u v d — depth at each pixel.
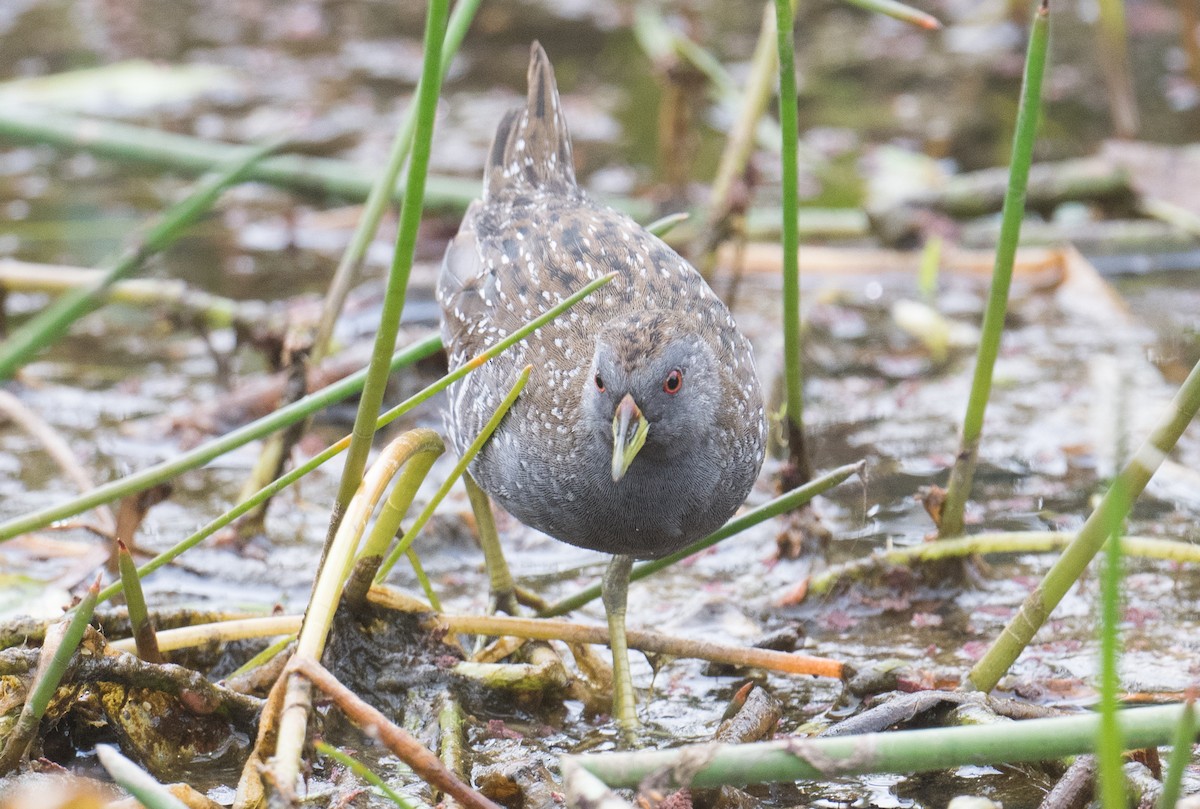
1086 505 9.88
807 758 5.52
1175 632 8.31
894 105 16.97
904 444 10.88
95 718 7.08
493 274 8.27
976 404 8.37
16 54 18.45
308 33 19.56
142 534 9.67
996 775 6.97
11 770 6.47
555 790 6.55
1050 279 13.46
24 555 9.36
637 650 7.82
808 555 9.34
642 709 7.77
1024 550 8.84
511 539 9.88
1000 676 7.25
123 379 12.12
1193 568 9.08
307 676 5.98
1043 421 11.09
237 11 20.20
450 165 15.48
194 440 10.98
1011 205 7.61
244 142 16.02
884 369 12.13
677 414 7.28
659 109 17.05
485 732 7.41
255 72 18.23
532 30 19.17
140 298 12.15
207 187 9.09
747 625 8.62
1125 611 8.54
